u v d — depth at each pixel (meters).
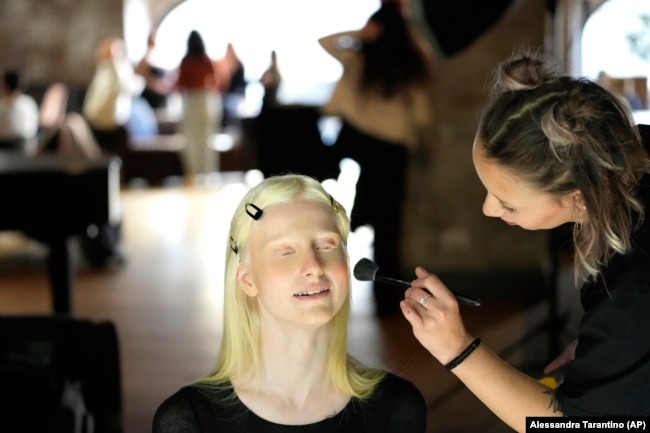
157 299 6.17
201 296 6.25
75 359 2.73
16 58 12.49
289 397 1.71
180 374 4.66
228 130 12.86
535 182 1.60
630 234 1.61
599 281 1.66
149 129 12.15
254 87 12.92
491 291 5.81
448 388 4.25
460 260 5.84
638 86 5.02
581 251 1.66
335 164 6.95
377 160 5.59
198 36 11.49
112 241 7.23
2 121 8.34
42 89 12.27
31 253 7.70
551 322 4.39
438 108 5.75
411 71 5.48
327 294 1.66
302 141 6.94
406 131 5.54
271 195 1.70
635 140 1.62
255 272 1.68
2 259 7.48
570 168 1.59
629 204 1.60
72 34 12.52
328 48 5.58
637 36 4.97
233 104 12.91
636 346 1.61
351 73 5.54
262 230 1.68
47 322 2.76
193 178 11.59
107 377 2.75
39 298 6.27
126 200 10.40
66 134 6.80
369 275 1.79
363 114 5.54
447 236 5.84
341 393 1.73
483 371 1.72
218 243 8.04
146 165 11.54
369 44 5.49
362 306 5.82
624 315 1.61
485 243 5.83
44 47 12.52
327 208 1.70
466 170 5.81
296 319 1.65
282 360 1.70
